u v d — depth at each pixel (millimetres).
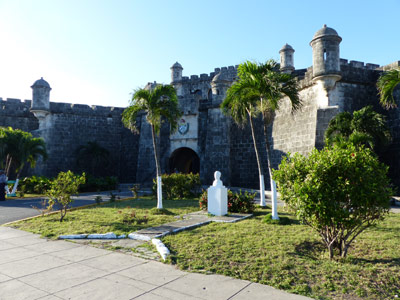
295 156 6984
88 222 10023
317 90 18078
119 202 16141
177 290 4785
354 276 5195
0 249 7141
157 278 5285
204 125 25531
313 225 6516
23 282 5125
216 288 4852
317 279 5137
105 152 30109
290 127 19875
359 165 6125
